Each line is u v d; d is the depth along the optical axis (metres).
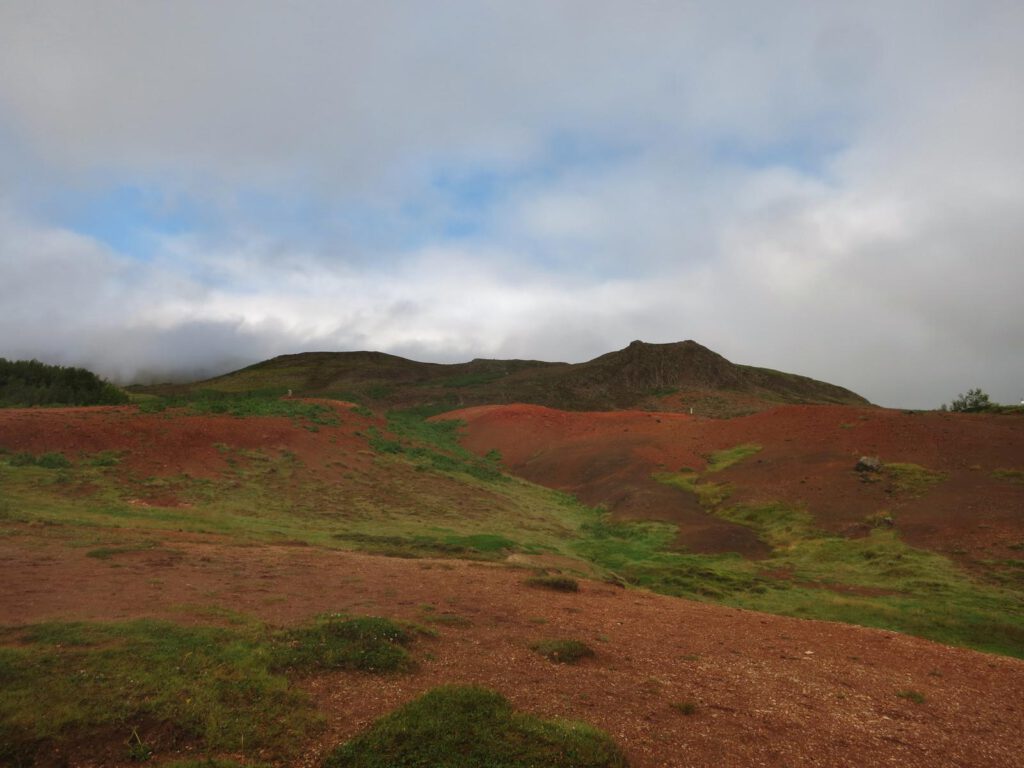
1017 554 18.72
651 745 5.64
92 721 4.95
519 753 5.06
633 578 19.30
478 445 51.09
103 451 22.11
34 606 7.84
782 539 23.31
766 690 7.56
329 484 24.66
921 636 14.00
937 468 26.44
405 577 12.23
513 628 9.17
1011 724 7.21
